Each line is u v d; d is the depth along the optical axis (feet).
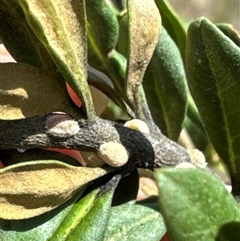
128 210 0.44
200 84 0.44
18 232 0.40
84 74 0.40
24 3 0.32
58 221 0.40
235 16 2.74
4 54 0.66
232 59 0.41
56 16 0.36
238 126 0.44
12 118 0.39
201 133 0.69
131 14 0.41
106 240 0.42
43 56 0.39
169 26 0.62
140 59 0.43
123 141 0.42
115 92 0.53
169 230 0.31
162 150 0.44
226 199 0.33
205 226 0.32
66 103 0.40
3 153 0.43
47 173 0.39
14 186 0.38
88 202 0.41
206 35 0.41
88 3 0.49
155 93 0.58
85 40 0.39
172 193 0.30
